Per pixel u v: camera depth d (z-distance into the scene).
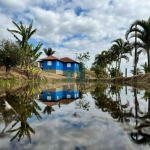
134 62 21.67
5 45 19.22
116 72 34.28
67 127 2.30
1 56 18.70
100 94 8.18
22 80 21.23
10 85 13.52
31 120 2.78
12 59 19.03
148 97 6.44
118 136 1.87
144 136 1.83
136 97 6.53
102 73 45.81
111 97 6.72
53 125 2.42
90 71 73.25
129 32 20.00
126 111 3.48
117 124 2.35
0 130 2.24
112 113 3.27
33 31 23.38
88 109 3.81
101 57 44.66
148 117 2.79
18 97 6.31
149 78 16.95
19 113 3.36
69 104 4.87
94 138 1.83
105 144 1.66
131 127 2.16
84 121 2.62
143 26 18.91
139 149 1.52
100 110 3.66
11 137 1.96
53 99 6.38
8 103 4.63
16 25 22.42
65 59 48.03
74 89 12.77
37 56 25.52
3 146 1.70
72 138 1.85
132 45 20.62
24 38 23.02
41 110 3.77
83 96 7.38
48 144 1.71
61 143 1.72
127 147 1.57
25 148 1.63
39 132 2.11
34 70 25.33
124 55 32.41
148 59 19.59
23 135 2.01
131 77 22.53
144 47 19.80
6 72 19.75
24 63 25.02
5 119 2.84
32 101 5.48
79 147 1.61
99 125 2.35
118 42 32.00
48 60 42.09
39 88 12.88
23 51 21.52
